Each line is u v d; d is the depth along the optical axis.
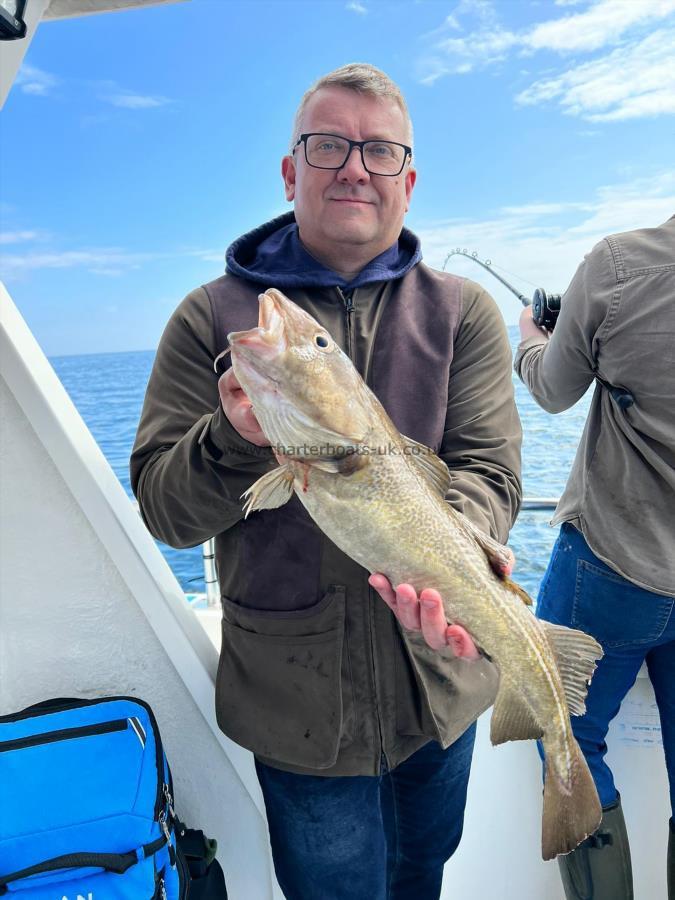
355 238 1.44
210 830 1.81
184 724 1.77
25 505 1.65
